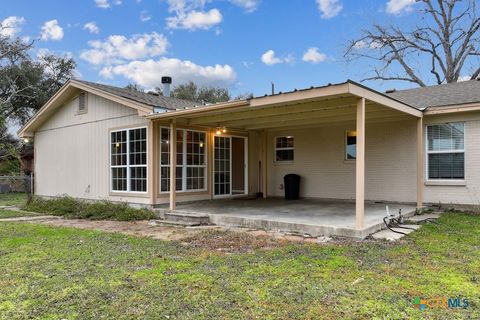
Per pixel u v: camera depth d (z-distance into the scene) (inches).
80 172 457.7
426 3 806.5
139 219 345.4
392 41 844.6
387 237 233.5
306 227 255.9
